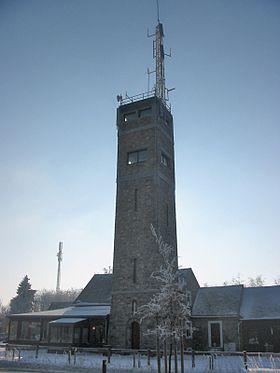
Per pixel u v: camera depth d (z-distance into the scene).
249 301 38.97
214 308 38.31
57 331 40.19
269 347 34.88
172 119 45.53
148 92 43.56
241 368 23.19
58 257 141.12
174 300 20.05
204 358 30.59
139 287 35.62
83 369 24.11
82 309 43.34
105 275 50.28
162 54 48.94
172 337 19.45
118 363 26.88
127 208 38.97
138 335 34.59
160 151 40.56
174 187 42.56
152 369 23.25
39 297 140.62
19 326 41.38
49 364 26.08
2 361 27.89
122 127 42.56
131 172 40.12
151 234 36.72
